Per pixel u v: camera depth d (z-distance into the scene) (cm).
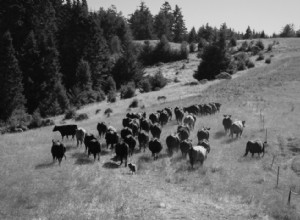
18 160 2497
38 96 7906
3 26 9425
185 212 1691
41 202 1688
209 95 5447
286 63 7894
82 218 1495
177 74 10138
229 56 8856
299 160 2588
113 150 2803
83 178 2073
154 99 6028
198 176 2214
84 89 7888
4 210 1578
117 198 1784
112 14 15300
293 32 19262
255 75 6956
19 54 8244
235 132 3080
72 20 10269
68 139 3294
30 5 10056
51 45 8444
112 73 9869
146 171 2314
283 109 4156
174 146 2662
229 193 1966
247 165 2458
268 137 3092
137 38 18150
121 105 5891
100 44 9756
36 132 3850
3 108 6869
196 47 14225
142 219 1545
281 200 1909
